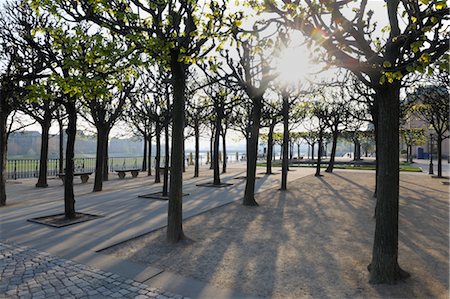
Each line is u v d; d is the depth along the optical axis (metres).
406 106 14.66
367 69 4.07
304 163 33.97
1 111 9.97
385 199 4.24
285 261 4.93
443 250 5.43
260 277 4.33
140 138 28.03
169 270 4.59
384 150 4.27
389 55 4.09
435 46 3.58
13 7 10.01
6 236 6.33
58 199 11.19
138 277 4.33
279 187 14.40
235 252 5.37
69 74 7.48
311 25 4.02
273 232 6.65
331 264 4.80
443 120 16.88
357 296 3.78
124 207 9.52
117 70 6.09
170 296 3.77
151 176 21.89
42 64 10.02
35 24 9.65
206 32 5.79
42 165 15.27
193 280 4.23
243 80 9.73
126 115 20.39
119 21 5.77
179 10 6.12
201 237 6.28
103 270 4.58
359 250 5.45
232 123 21.53
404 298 3.72
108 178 20.11
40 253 5.31
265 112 17.75
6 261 4.95
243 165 34.16
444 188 13.45
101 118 13.41
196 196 11.77
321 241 5.98
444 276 4.34
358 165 31.59
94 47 5.76
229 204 10.08
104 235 6.39
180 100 6.11
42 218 7.90
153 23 6.21
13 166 23.77
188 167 30.89
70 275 4.41
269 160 21.86
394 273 4.15
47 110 14.85
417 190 12.88
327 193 12.30
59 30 6.75
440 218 7.82
